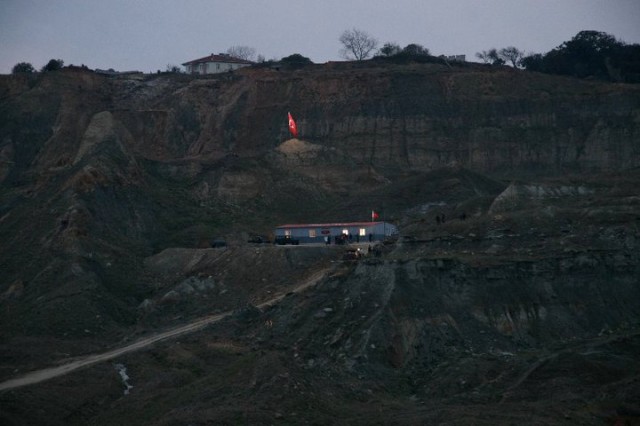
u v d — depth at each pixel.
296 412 90.25
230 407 90.00
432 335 107.25
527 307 114.19
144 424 92.19
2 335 121.31
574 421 88.81
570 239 124.69
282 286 128.25
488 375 100.75
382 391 99.31
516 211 134.88
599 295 117.69
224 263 138.12
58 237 144.88
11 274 140.62
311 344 105.94
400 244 129.50
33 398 95.69
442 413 89.81
